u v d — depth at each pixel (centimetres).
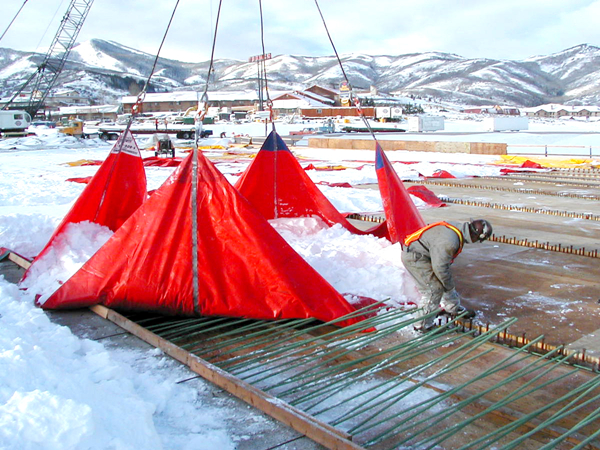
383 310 553
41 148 3853
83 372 386
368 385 408
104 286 551
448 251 496
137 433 307
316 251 732
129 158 817
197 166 567
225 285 541
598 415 349
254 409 366
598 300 588
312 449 320
